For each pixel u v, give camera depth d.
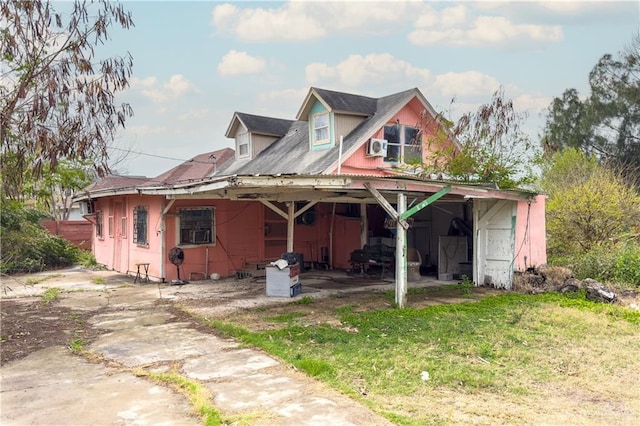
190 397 4.47
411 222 10.59
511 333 6.92
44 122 5.96
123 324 7.64
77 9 6.35
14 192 6.77
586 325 7.47
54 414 4.14
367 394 4.58
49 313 8.54
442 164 13.68
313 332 6.80
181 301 9.61
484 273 11.80
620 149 27.19
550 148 16.12
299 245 14.95
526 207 11.72
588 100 29.56
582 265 11.45
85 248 20.67
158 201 12.68
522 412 4.24
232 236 13.57
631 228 13.73
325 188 8.57
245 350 6.10
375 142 14.24
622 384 5.01
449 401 4.45
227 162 20.95
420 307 8.92
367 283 11.95
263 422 3.90
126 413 4.16
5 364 5.59
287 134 18.84
